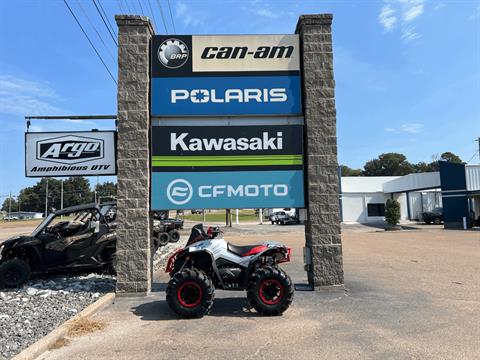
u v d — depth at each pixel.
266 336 5.45
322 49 8.81
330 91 8.74
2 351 4.84
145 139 8.47
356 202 47.00
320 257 8.40
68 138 9.02
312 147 8.62
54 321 6.20
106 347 5.08
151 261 8.73
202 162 8.61
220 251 6.75
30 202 121.75
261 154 8.68
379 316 6.36
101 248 10.57
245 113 8.70
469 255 14.14
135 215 8.29
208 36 8.83
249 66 8.82
